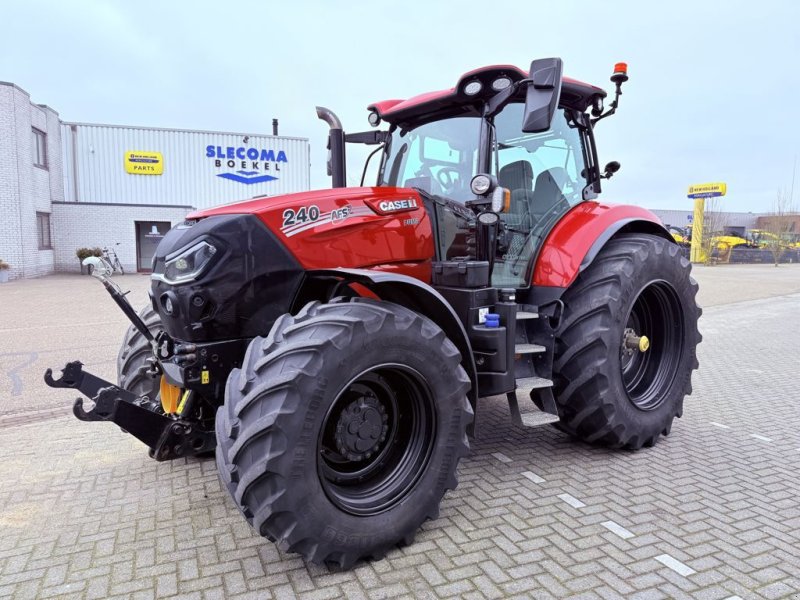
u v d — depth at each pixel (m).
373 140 4.36
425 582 2.37
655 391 4.02
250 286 2.80
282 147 25.78
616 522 2.86
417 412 2.75
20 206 18.53
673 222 46.25
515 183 3.71
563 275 3.53
